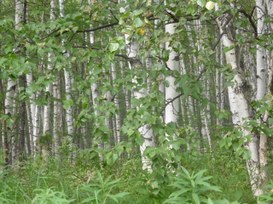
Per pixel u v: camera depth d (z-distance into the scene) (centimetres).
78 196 567
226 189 663
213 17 637
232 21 637
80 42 748
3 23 657
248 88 630
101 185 509
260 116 567
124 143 514
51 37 642
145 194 524
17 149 1028
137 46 761
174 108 814
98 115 548
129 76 607
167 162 512
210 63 662
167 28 840
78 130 1739
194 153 519
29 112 1962
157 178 518
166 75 607
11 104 968
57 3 1577
